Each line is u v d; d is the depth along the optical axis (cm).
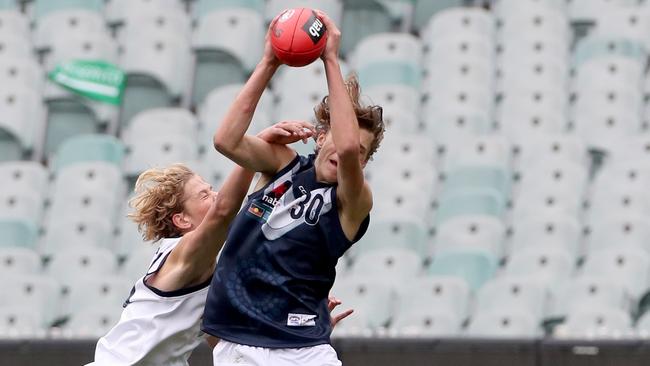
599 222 3841
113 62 4606
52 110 4519
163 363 1712
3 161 4462
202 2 4759
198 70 4609
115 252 4066
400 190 4019
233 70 4597
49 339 3014
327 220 1517
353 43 4684
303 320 1533
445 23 4538
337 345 2962
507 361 2894
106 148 4309
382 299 3594
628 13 4525
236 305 1529
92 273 3922
